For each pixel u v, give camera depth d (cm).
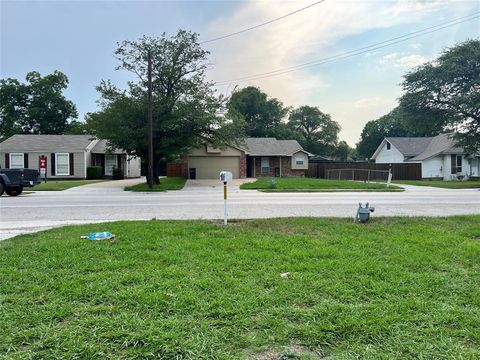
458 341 269
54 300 339
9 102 4903
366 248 531
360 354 253
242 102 5709
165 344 264
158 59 2234
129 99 2178
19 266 447
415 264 451
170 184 2344
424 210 1036
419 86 2923
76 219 902
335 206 1144
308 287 371
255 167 3762
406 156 4072
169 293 353
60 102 5041
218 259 473
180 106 2194
